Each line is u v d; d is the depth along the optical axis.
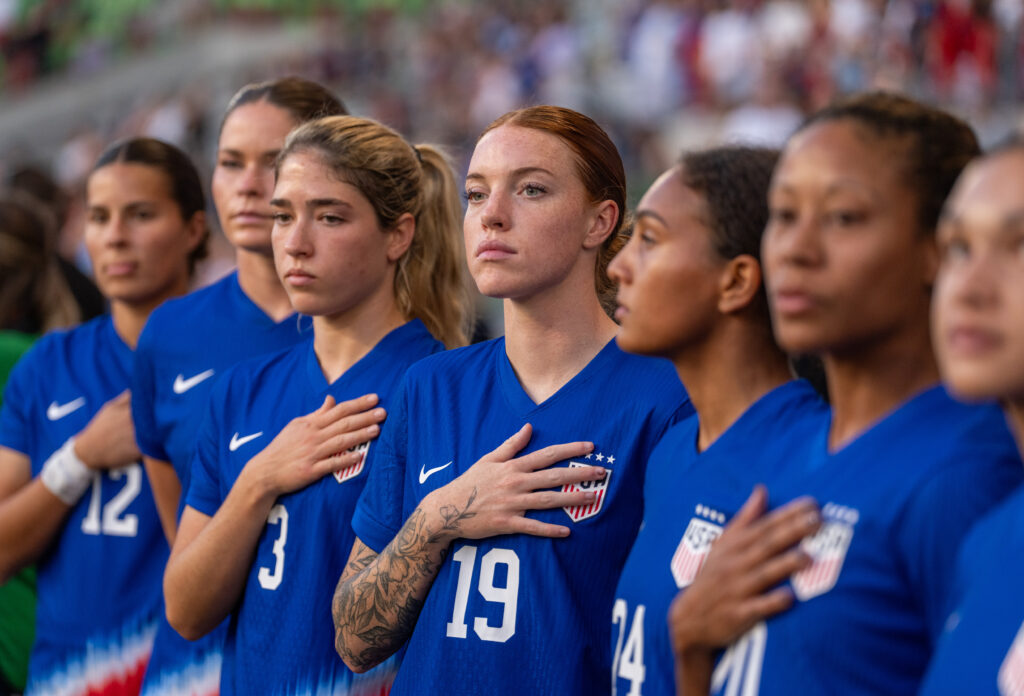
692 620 4.31
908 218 3.98
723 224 4.77
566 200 6.07
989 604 3.49
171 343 8.91
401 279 7.66
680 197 4.85
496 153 6.10
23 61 63.69
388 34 54.22
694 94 37.81
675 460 5.22
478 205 6.18
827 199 4.01
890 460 4.10
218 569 7.27
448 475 6.36
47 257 12.02
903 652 3.91
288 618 7.15
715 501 4.74
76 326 10.99
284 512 7.26
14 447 10.02
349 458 7.11
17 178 15.25
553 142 6.09
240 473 7.41
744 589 4.18
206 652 8.23
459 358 6.78
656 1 40.06
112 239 9.61
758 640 4.14
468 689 5.98
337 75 52.84
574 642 5.85
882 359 4.20
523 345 6.37
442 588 6.18
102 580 9.32
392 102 46.84
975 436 4.01
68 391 9.91
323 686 7.05
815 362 6.90
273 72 54.34
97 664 9.30
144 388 9.01
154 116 52.38
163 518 9.09
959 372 3.35
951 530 3.86
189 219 10.01
